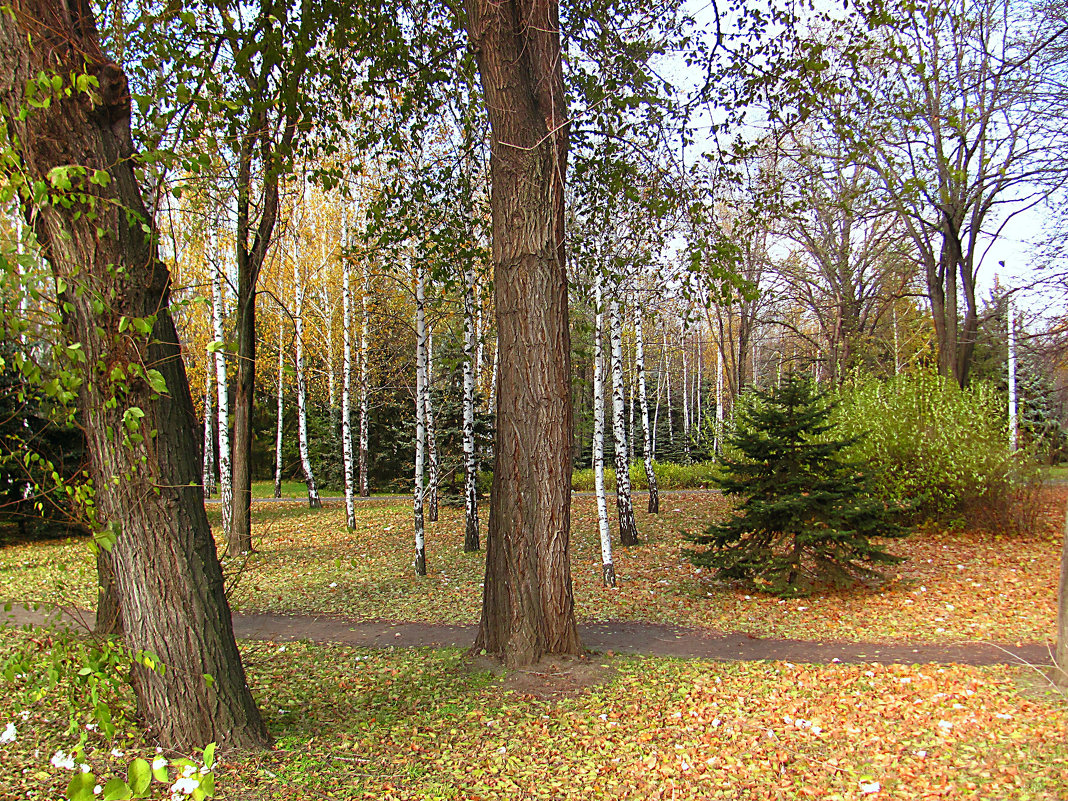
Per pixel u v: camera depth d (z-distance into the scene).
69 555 11.35
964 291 16.62
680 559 11.05
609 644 6.64
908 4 6.71
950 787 3.49
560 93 5.85
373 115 8.43
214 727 3.96
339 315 23.59
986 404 13.06
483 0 5.63
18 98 3.39
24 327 3.01
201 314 19.77
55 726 4.38
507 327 5.83
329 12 6.93
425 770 3.97
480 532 14.97
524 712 4.84
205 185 4.86
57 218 3.51
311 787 3.71
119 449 3.69
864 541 7.89
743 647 6.46
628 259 9.01
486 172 8.40
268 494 27.84
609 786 3.76
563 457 5.82
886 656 6.00
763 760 3.96
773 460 8.38
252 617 8.45
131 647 3.87
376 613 8.51
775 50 6.98
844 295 21.02
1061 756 3.68
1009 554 10.41
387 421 27.55
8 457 3.37
